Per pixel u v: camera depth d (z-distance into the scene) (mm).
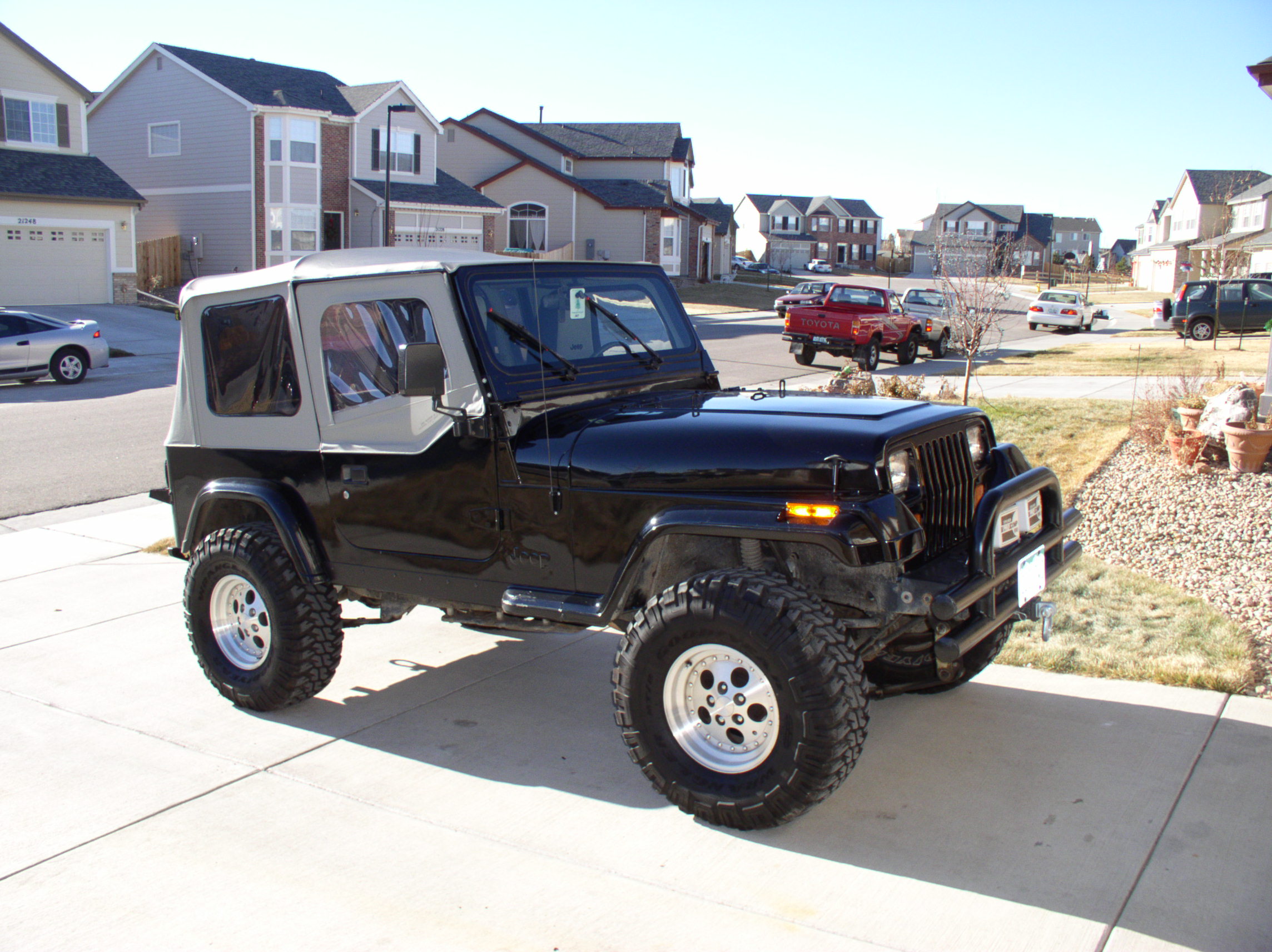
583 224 48625
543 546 4012
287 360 4578
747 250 113562
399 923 3205
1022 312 45562
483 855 3600
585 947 3070
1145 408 10664
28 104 30828
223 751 4492
